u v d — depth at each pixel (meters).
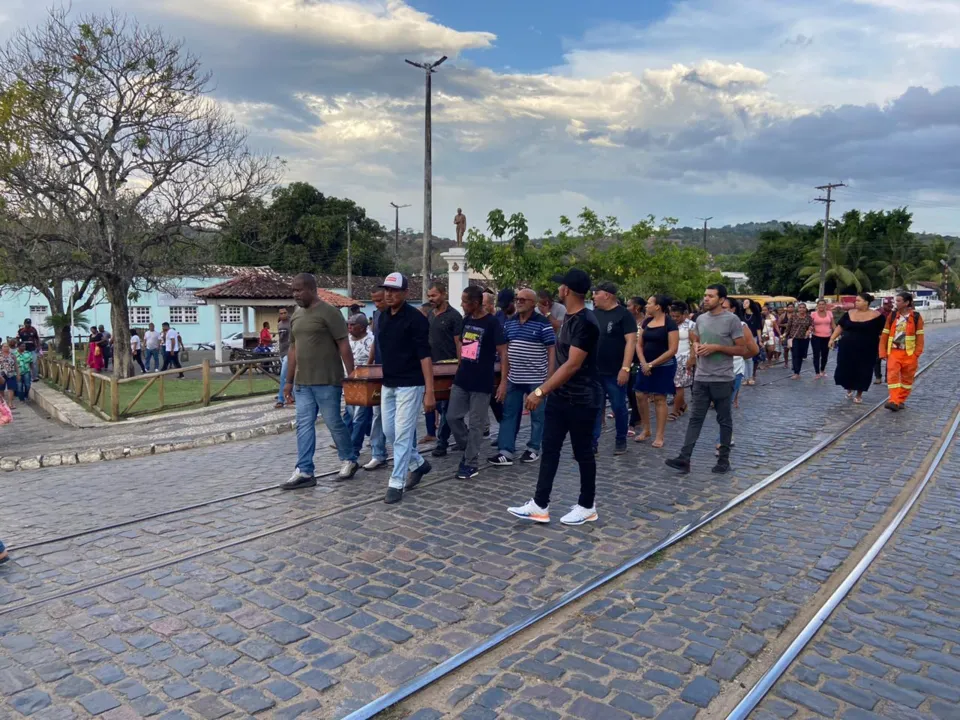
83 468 9.08
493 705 3.28
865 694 3.35
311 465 7.09
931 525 5.70
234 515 6.18
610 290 8.05
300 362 7.00
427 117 22.53
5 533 5.97
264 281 24.33
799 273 57.56
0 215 20.80
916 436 9.14
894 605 4.27
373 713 3.20
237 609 4.28
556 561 4.97
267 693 3.38
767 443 8.85
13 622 4.16
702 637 3.88
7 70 21.23
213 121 24.17
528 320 7.79
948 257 67.50
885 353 11.78
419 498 6.59
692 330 8.63
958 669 3.56
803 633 3.88
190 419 13.08
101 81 22.41
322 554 5.16
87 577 4.85
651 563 4.95
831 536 5.43
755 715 3.19
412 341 6.43
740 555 5.07
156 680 3.51
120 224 22.45
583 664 3.62
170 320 42.00
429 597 4.41
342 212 53.09
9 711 3.25
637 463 7.88
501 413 8.50
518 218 22.47
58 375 20.50
